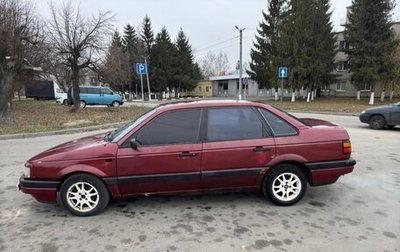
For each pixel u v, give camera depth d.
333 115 19.89
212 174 4.42
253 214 4.35
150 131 4.41
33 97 44.81
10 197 5.12
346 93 41.31
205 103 4.60
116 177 4.31
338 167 4.64
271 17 38.09
